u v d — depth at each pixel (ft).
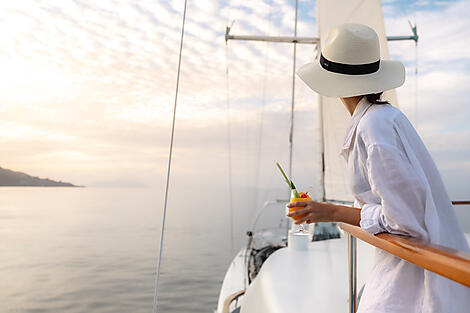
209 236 104.94
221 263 66.54
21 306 44.47
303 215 3.01
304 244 8.51
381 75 3.05
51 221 163.02
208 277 55.06
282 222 14.02
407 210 2.48
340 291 5.66
